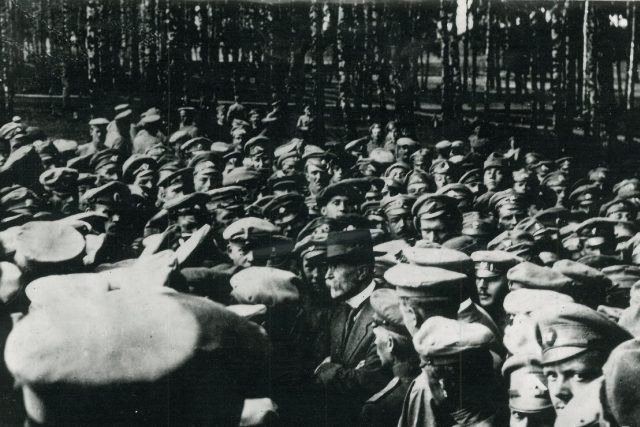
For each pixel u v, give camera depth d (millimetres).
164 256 8797
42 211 9078
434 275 8664
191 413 8406
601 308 9242
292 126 9273
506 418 8680
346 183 9180
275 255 8812
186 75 9195
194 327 8430
